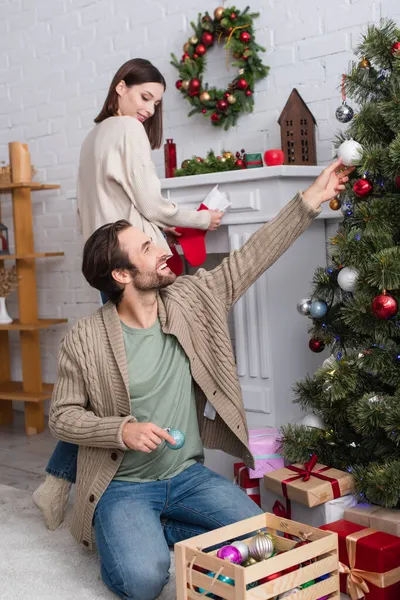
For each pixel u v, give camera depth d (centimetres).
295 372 274
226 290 205
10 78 404
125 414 192
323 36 286
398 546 176
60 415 192
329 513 198
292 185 264
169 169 308
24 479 290
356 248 194
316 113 291
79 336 195
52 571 200
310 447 217
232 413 201
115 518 184
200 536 164
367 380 208
